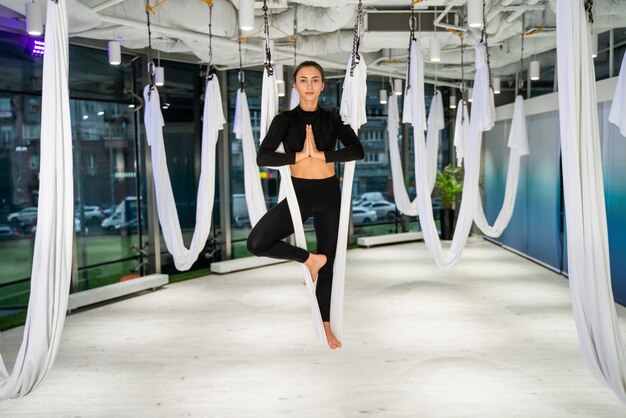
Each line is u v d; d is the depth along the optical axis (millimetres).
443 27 6863
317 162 3121
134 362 4887
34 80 6977
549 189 8883
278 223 3039
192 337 5586
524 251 10008
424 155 5574
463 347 5164
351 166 3154
